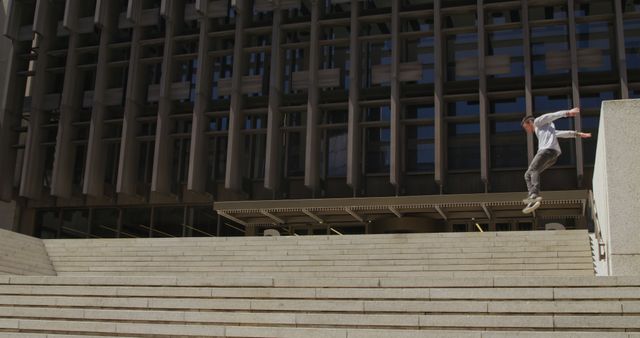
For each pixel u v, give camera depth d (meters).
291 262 16.81
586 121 25.09
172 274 17.61
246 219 27.17
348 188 26.75
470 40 26.44
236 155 26.23
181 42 28.56
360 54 26.75
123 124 27.73
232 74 27.31
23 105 31.22
